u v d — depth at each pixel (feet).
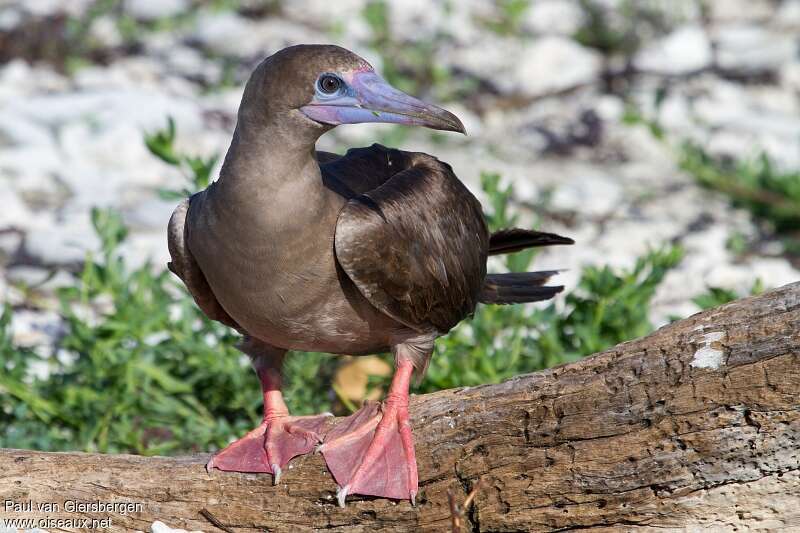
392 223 29.45
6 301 39.73
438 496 28.14
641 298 39.19
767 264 53.83
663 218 59.98
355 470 28.48
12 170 58.95
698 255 54.95
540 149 69.05
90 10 78.79
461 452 28.09
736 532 26.12
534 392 27.61
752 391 25.70
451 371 36.45
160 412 37.35
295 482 28.84
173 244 29.84
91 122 63.67
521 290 36.37
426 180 32.07
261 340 31.24
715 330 26.30
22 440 34.73
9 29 75.41
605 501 26.81
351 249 28.32
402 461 28.40
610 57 82.58
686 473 26.17
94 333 38.24
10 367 39.65
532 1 90.63
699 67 79.46
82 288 43.65
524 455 27.45
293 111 27.37
